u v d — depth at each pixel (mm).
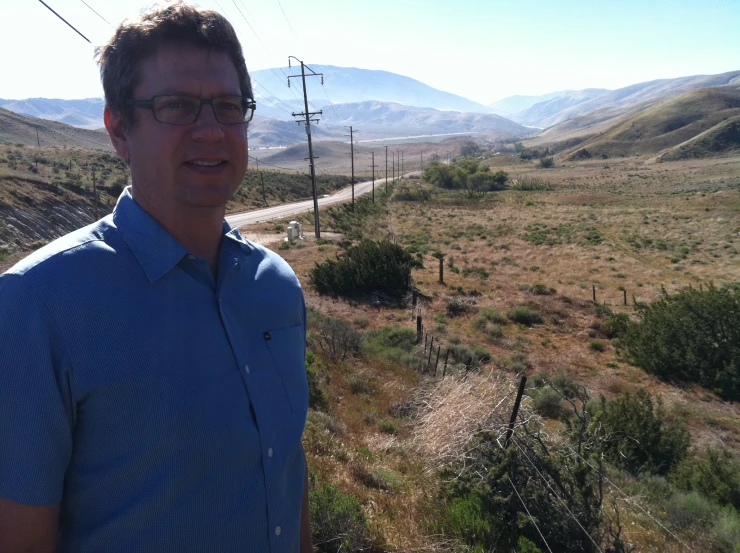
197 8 1666
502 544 5668
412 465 7980
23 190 39281
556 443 6648
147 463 1395
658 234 53750
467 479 6582
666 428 11203
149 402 1385
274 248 38125
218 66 1639
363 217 66188
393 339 19000
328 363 14195
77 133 159000
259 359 1659
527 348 20938
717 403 16875
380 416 11094
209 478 1459
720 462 9641
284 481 1686
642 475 9539
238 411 1521
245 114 1814
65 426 1350
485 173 119500
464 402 8711
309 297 26156
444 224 63406
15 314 1312
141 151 1624
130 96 1611
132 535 1401
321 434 8281
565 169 181500
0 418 1294
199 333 1503
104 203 46438
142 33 1577
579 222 63312
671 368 18812
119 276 1437
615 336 23188
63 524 1477
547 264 39562
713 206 69062
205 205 1628
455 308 25688
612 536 5746
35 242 35125
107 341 1361
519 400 6512
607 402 12781
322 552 4609
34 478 1298
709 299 19016
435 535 5645
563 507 5688
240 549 1525
